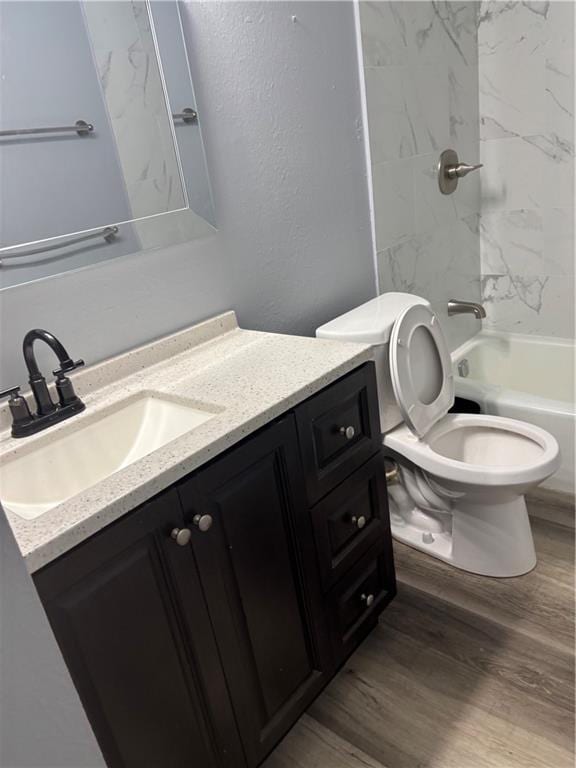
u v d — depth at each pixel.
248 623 1.20
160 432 1.32
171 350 1.52
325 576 1.40
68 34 1.21
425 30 2.17
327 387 1.33
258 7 1.58
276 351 1.49
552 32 2.27
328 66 1.83
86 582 0.88
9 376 1.23
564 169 2.44
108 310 1.38
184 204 1.48
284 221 1.78
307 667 1.40
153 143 1.39
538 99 2.40
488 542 1.79
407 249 2.31
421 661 1.58
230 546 1.13
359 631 1.57
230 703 1.18
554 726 1.36
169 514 0.99
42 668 0.53
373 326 1.71
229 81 1.54
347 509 1.45
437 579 1.85
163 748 1.05
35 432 1.18
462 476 1.66
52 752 0.54
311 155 1.83
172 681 1.04
